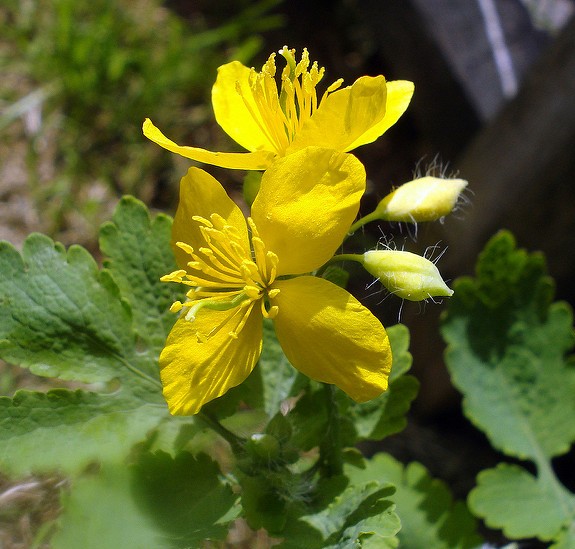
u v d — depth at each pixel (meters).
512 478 0.08
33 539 0.08
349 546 0.06
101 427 0.06
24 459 0.06
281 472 0.06
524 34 0.13
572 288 0.11
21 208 0.13
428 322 0.12
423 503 0.09
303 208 0.05
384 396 0.07
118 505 0.06
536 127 0.10
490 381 0.09
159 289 0.07
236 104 0.06
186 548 0.06
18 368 0.11
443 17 0.13
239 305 0.06
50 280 0.06
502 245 0.08
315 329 0.05
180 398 0.06
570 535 0.08
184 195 0.06
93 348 0.07
